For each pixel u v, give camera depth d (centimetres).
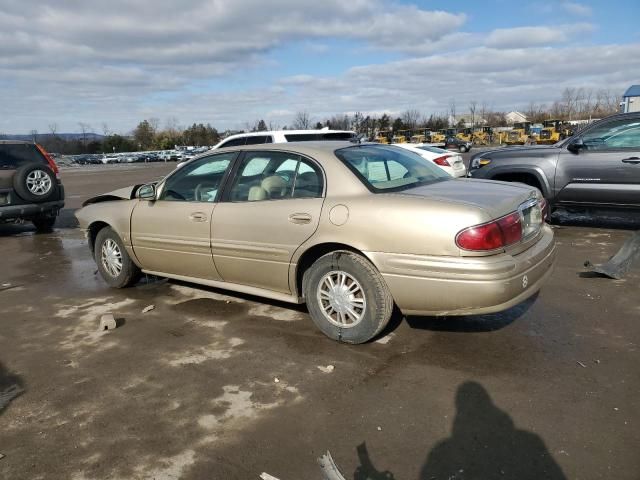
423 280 358
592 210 786
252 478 261
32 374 382
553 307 471
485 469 260
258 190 447
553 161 790
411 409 315
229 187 468
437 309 363
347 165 408
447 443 281
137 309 514
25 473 272
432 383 344
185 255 498
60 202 1023
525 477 253
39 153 1017
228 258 462
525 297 371
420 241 356
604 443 275
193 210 486
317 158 419
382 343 407
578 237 758
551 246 411
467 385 339
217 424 308
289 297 439
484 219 346
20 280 654
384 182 407
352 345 406
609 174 745
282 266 427
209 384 356
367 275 382
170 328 459
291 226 414
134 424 312
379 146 476
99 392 352
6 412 331
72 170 4262
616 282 535
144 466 273
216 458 277
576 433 285
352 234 381
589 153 762
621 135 743
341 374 362
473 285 344
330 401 328
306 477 261
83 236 976
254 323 461
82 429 309
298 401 329
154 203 527
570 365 361
